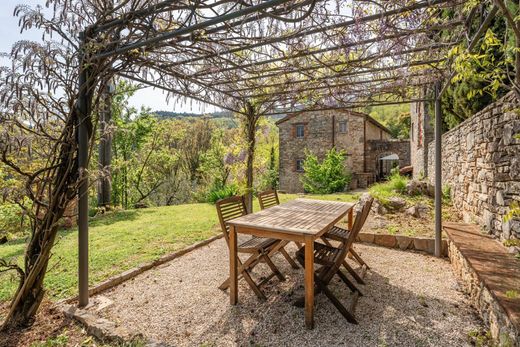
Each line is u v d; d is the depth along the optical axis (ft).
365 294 8.71
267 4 5.30
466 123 13.82
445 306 7.93
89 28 7.16
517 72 5.87
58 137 7.55
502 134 9.32
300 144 46.19
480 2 5.69
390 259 11.87
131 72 8.57
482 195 11.34
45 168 7.19
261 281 9.70
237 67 9.43
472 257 8.02
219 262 11.60
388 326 7.00
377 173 52.90
